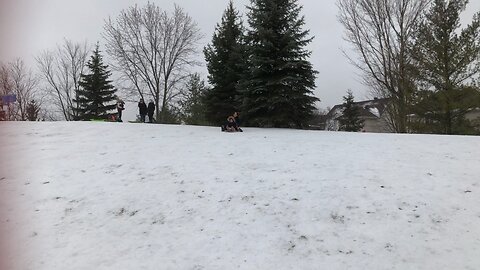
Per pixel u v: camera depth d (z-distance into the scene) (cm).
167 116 3956
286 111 1806
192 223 588
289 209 625
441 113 2270
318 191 694
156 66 4134
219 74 2256
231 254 497
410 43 2419
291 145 1098
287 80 1741
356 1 2622
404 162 863
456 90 2181
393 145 1070
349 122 4419
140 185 746
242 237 541
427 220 570
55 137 1202
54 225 585
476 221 559
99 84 4244
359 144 1101
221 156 957
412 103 2370
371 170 805
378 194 670
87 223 592
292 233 549
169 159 928
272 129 1666
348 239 527
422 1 2469
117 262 480
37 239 542
